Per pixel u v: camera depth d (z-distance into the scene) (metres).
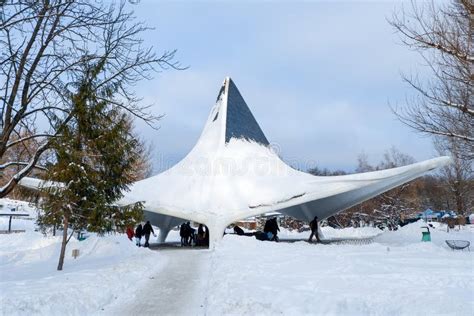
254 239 18.84
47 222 11.45
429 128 13.80
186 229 24.36
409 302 6.03
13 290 7.62
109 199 11.80
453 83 12.90
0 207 41.69
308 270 9.70
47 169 11.45
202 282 9.12
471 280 7.85
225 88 30.80
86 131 11.47
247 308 6.02
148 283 9.02
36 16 10.99
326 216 28.47
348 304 5.97
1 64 11.62
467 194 38.28
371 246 16.61
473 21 11.39
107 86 12.61
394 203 39.88
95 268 11.06
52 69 12.40
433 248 15.08
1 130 12.00
